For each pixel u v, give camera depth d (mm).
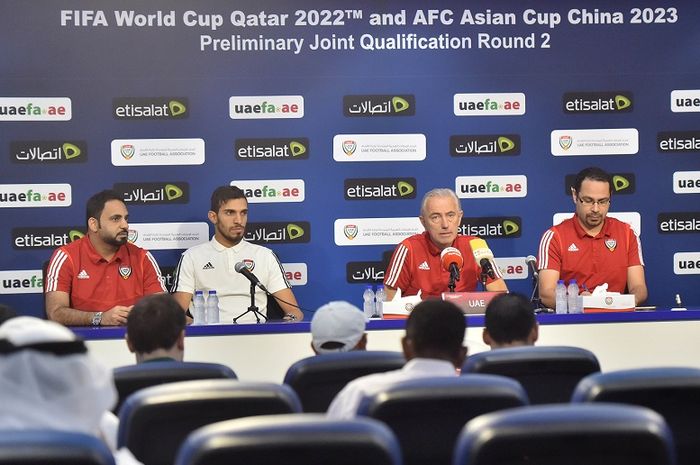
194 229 10609
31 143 10438
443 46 10812
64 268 9359
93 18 10484
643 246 10961
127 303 9469
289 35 10672
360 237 10766
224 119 10625
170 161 10586
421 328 4637
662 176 10961
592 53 10914
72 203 10492
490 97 10844
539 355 4801
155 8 10555
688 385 3590
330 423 2770
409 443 3746
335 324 5758
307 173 10711
